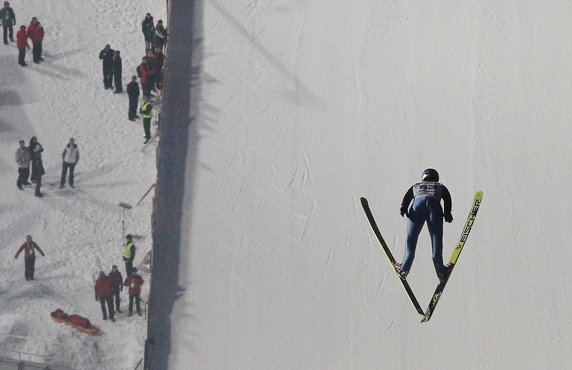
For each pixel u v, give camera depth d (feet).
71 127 394.32
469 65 410.31
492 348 315.78
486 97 397.80
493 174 369.09
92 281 337.11
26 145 384.27
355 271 336.90
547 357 314.55
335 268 338.13
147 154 387.14
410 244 184.03
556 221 353.51
